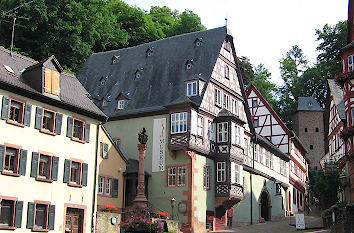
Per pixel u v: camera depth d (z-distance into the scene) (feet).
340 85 117.08
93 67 145.28
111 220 91.50
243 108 135.44
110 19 178.50
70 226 84.69
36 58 155.12
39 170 80.28
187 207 105.81
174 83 121.29
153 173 112.27
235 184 116.26
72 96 91.40
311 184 151.02
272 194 154.81
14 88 76.64
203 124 113.29
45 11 148.36
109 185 103.45
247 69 261.24
